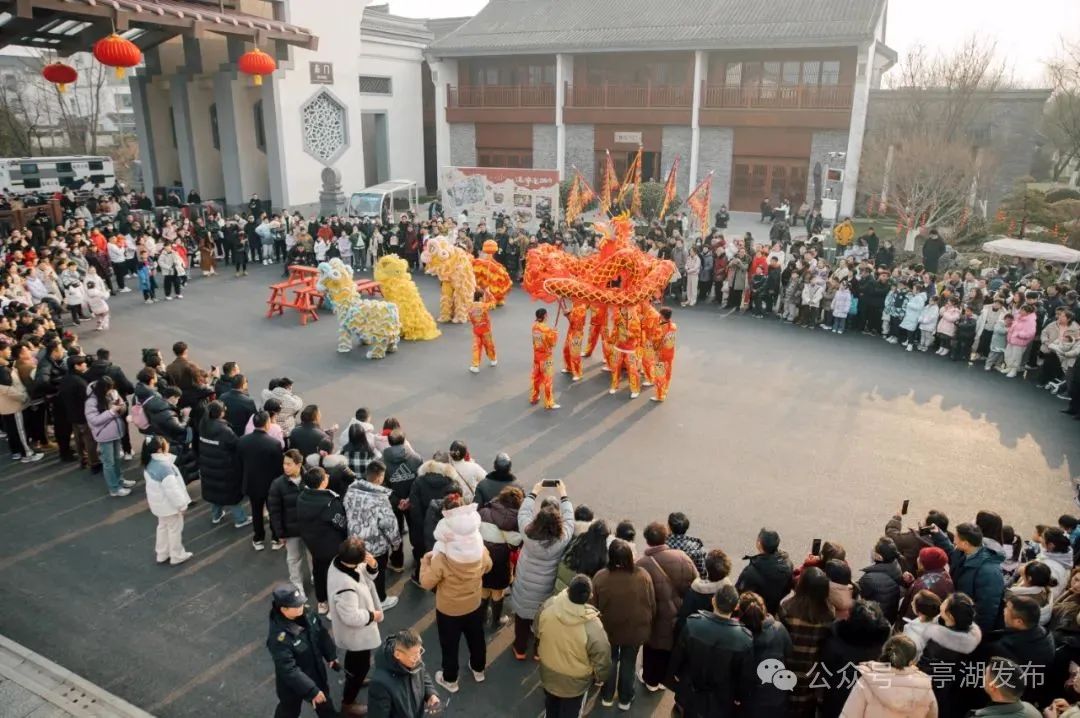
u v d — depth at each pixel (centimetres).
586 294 1272
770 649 511
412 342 1659
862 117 3003
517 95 3653
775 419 1248
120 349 1595
